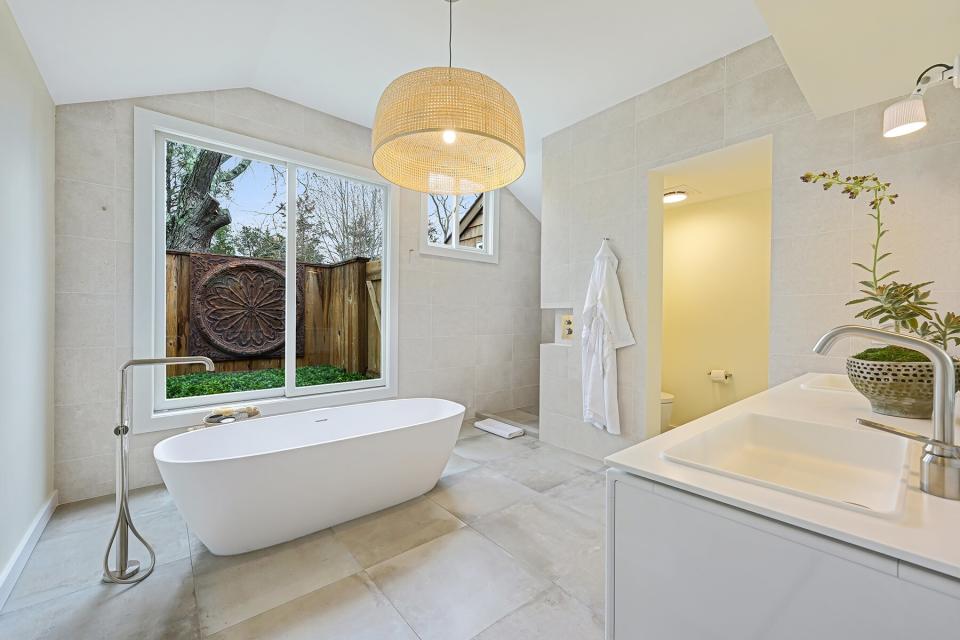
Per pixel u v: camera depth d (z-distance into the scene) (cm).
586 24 220
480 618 149
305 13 217
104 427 241
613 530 84
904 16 113
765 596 63
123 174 245
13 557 169
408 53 251
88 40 189
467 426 404
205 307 288
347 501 212
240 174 299
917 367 109
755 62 235
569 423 336
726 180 305
